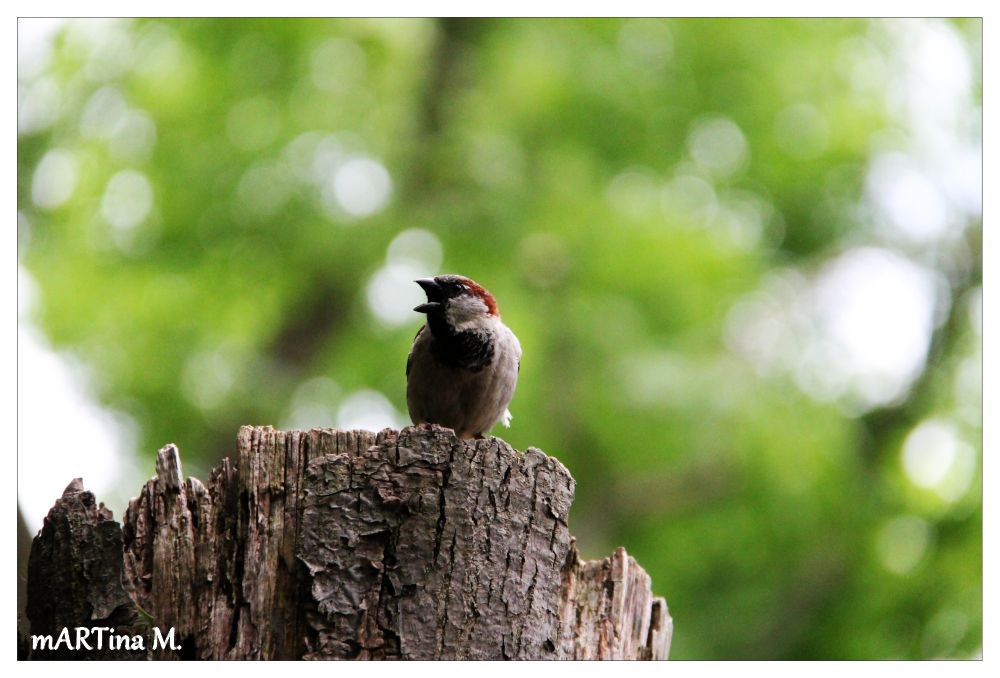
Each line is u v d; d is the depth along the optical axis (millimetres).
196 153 13695
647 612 6496
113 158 13859
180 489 5695
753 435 12648
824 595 13141
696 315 13461
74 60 14273
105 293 13430
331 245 13766
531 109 14875
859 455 14234
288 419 13453
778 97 14984
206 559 5555
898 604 12500
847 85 15375
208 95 14031
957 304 15633
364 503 5473
